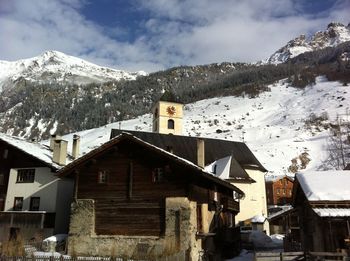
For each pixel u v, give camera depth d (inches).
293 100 7288.4
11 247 968.3
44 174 1455.5
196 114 7475.4
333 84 7588.6
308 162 4200.3
